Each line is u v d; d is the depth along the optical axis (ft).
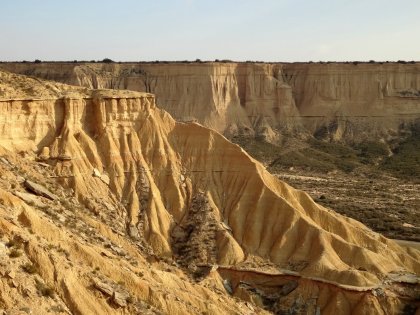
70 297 152.35
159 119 298.56
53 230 175.32
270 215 264.93
